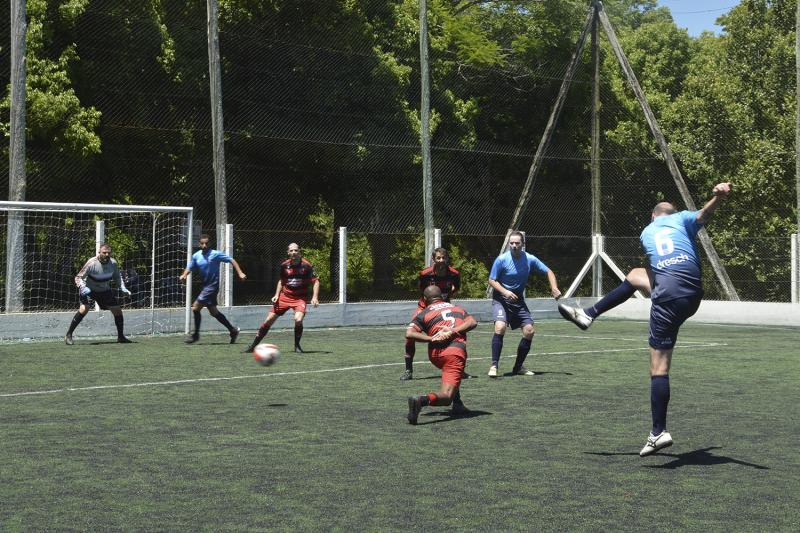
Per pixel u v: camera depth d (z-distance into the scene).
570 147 36.16
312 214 31.53
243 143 29.03
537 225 35.47
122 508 5.61
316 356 14.93
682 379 12.16
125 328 19.16
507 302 12.46
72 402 9.89
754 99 34.03
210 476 6.46
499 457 7.12
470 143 32.28
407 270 30.95
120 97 26.08
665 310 7.12
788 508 5.64
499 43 37.12
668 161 26.69
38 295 21.03
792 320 23.70
